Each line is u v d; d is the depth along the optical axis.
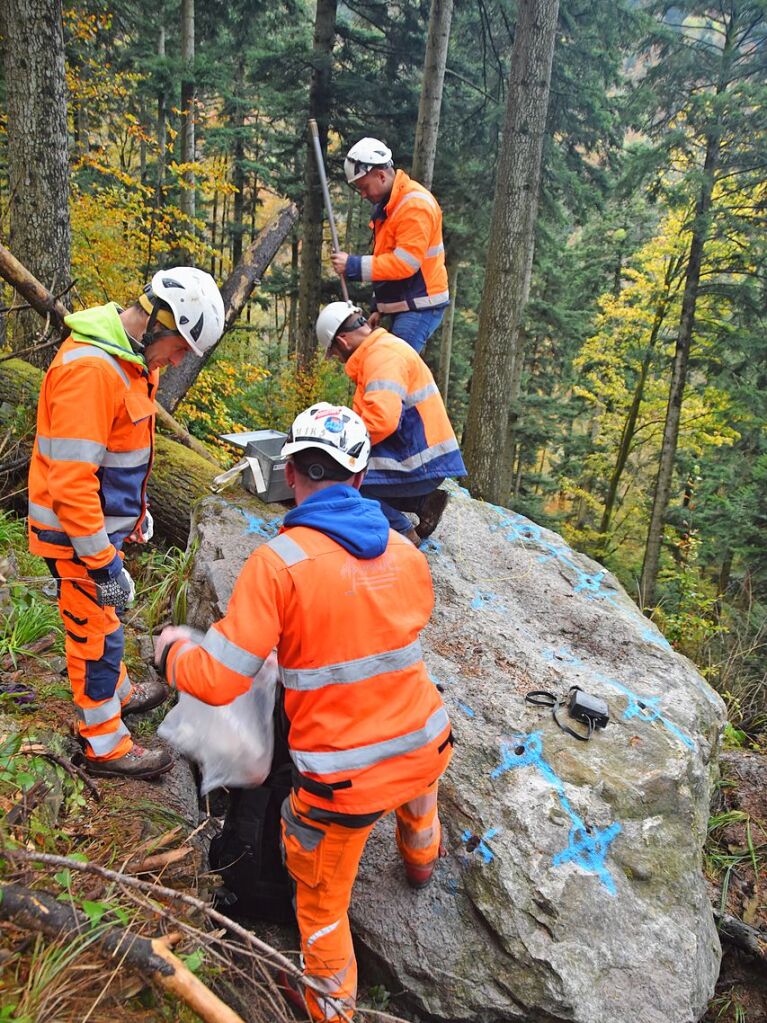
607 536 18.39
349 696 1.78
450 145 14.09
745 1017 2.98
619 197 13.28
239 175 19.83
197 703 2.10
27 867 1.92
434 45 9.03
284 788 2.20
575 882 2.42
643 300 15.84
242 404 14.12
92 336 2.11
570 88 12.93
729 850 3.63
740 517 12.05
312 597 1.72
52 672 3.05
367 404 2.96
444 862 2.48
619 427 19.20
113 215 9.58
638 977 2.31
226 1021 1.63
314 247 14.42
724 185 12.78
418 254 3.59
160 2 14.70
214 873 2.31
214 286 2.31
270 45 15.35
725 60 12.05
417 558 1.93
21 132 5.97
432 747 1.90
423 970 2.28
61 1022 1.61
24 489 4.85
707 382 14.98
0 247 4.53
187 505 4.82
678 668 3.53
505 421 9.22
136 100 15.98
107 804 2.47
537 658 3.33
